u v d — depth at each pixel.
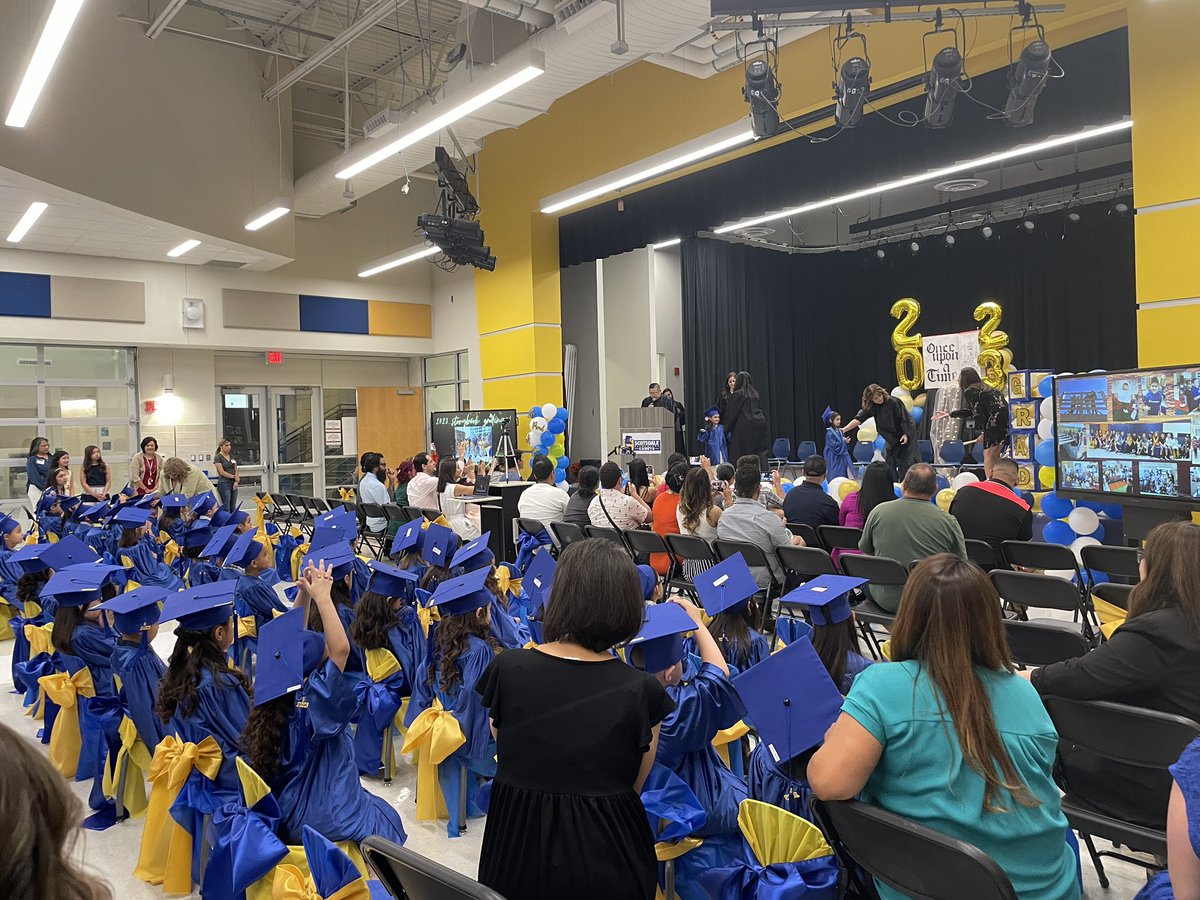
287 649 2.32
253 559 4.27
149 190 8.45
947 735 1.39
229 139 9.71
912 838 1.31
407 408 15.38
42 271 11.03
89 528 6.73
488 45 8.70
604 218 11.90
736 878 1.76
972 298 16.52
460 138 9.45
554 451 10.94
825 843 1.76
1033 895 1.39
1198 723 1.86
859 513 5.16
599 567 1.58
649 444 12.52
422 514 7.38
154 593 2.96
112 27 7.96
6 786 0.65
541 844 1.48
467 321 13.85
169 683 2.46
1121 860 2.52
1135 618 1.99
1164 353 5.98
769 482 7.58
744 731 2.36
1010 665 1.48
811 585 2.11
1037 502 6.58
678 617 1.99
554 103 11.50
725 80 9.08
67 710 3.41
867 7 5.10
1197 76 5.75
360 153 8.55
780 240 17.64
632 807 1.52
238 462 13.66
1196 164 5.77
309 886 1.86
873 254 17.45
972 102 7.89
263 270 12.79
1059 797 1.45
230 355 13.56
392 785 3.41
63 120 7.34
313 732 2.29
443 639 2.94
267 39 10.19
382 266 12.61
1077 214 14.36
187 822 2.46
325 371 14.62
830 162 9.18
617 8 6.34
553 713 1.53
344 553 3.85
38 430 11.63
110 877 2.70
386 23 9.67
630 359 15.61
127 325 11.74
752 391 12.40
